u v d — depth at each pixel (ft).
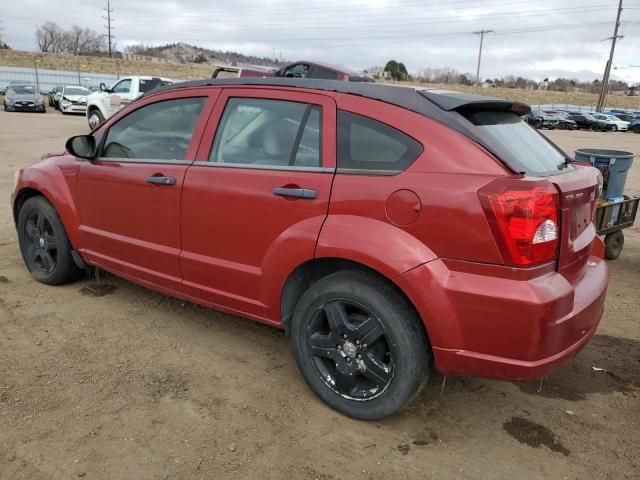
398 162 8.99
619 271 19.11
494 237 8.04
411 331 8.87
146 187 12.00
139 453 8.72
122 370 11.12
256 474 8.41
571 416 10.25
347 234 9.08
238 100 11.17
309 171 9.81
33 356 11.48
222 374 11.17
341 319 9.55
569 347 8.74
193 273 11.56
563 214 8.52
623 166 19.17
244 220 10.50
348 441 9.27
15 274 15.97
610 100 250.98
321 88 10.18
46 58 190.70
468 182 8.31
